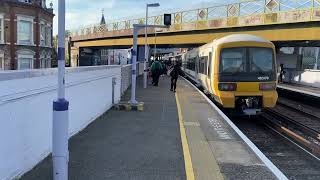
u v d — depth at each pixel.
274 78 16.98
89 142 9.34
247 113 16.84
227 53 16.98
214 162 7.92
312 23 30.44
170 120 13.13
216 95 17.22
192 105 17.78
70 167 7.21
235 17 36.66
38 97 7.20
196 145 9.48
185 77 46.97
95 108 12.80
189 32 44.53
